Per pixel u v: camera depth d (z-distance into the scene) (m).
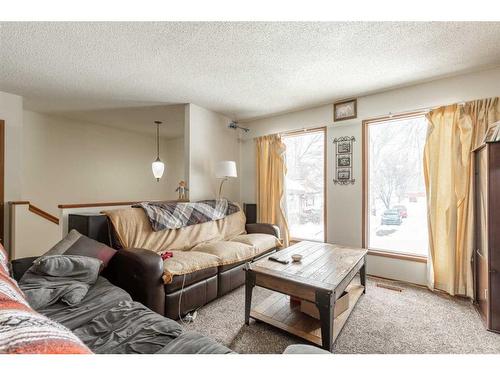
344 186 3.27
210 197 3.76
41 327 0.61
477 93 2.41
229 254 2.45
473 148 2.34
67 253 1.80
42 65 2.26
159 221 2.55
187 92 3.00
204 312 2.10
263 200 4.00
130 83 2.71
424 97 2.69
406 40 1.89
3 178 2.92
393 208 3.01
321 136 3.61
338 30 1.76
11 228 2.85
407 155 2.93
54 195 4.17
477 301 2.15
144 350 1.04
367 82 2.70
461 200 2.39
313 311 1.86
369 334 1.76
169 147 6.12
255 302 2.28
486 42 1.91
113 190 5.04
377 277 2.96
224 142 4.05
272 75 2.52
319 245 2.59
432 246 2.57
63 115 4.09
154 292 1.78
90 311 1.36
